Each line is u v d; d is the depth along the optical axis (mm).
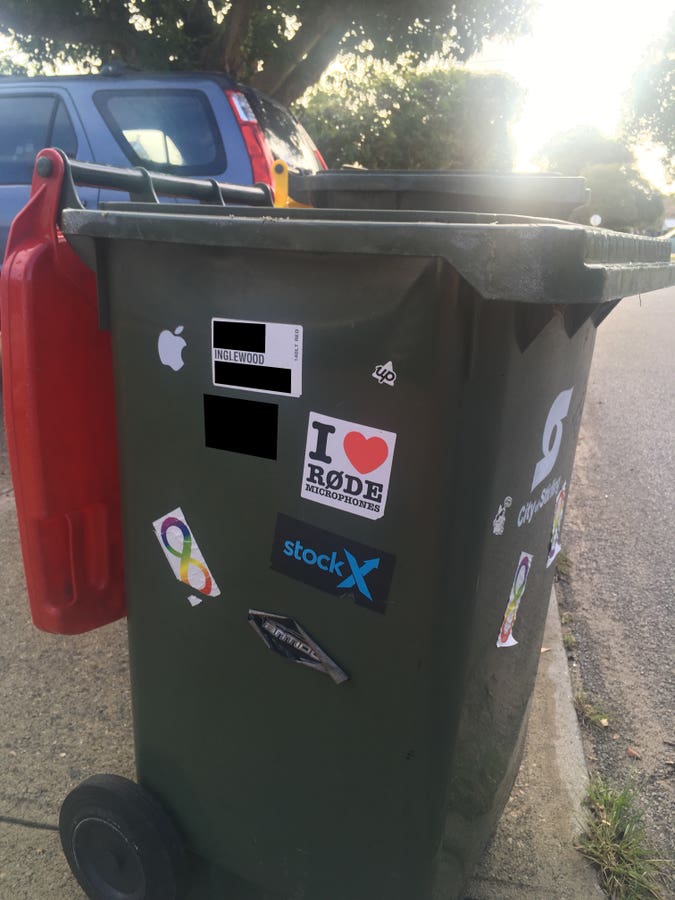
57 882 1960
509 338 1175
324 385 1259
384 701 1367
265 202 2314
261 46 8875
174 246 1344
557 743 2449
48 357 1529
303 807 1538
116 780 1734
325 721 1445
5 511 3938
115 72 5000
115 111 4961
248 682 1520
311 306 1231
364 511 1279
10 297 1480
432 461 1193
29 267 1457
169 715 1675
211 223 1222
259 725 1533
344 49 9438
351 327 1204
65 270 1510
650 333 10055
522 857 2039
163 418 1469
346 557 1322
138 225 1306
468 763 1504
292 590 1402
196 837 1729
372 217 1652
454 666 1322
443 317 1120
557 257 994
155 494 1529
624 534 4102
